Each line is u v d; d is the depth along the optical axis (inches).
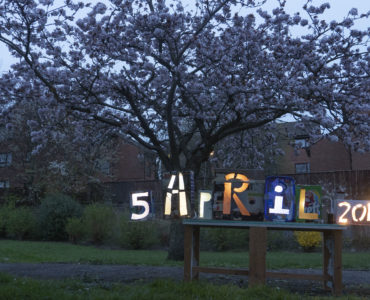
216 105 524.1
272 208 299.0
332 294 299.4
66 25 538.9
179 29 545.0
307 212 300.2
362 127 474.3
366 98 490.0
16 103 557.6
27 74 532.7
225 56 483.5
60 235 979.9
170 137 542.0
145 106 577.9
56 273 379.2
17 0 490.9
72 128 670.5
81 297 257.6
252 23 520.4
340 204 302.2
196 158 550.6
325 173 830.5
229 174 313.7
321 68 518.6
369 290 320.5
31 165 1184.8
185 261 315.9
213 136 535.2
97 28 498.0
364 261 549.0
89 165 1187.9
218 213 310.0
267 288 281.1
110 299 254.2
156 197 1041.5
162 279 314.7
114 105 599.8
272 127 624.1
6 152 1290.6
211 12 553.9
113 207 1040.8
